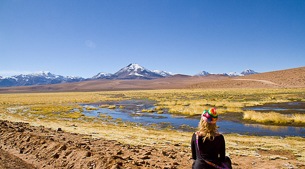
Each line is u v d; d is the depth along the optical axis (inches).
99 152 394.9
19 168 346.3
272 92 3565.5
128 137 724.7
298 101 2142.0
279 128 1016.2
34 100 3314.5
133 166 328.2
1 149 464.4
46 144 440.5
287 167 383.9
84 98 3752.5
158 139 703.1
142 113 1651.1
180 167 357.4
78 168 343.0
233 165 393.4
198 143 163.0
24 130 624.7
